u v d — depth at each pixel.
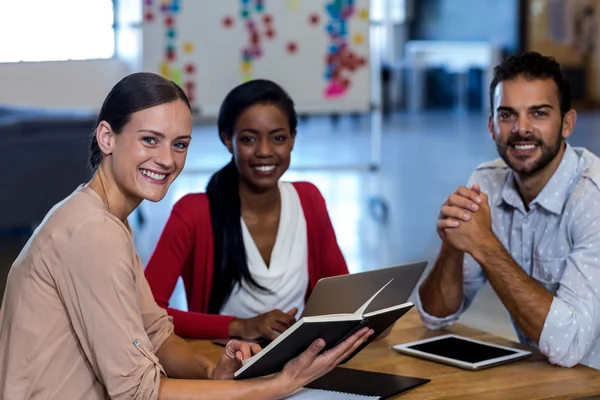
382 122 14.62
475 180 2.62
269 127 2.62
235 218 2.65
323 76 6.25
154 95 1.78
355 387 2.00
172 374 2.15
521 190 2.48
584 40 16.41
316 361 1.82
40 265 1.74
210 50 6.10
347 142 11.84
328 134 12.91
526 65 2.35
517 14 16.30
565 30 16.41
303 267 2.72
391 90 16.42
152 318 2.15
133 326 1.73
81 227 1.72
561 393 1.99
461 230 2.28
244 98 2.63
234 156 2.66
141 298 2.13
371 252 5.81
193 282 2.71
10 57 6.59
